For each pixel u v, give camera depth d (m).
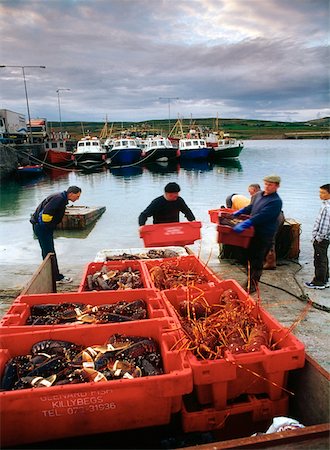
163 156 45.28
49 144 54.06
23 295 3.72
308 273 6.90
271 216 5.26
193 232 5.79
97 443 2.58
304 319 4.93
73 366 2.78
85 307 3.68
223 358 2.74
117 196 22.08
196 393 2.82
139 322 3.13
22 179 33.81
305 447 1.87
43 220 6.24
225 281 4.03
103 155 41.88
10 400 2.34
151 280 4.25
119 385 2.41
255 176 30.86
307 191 20.62
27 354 3.00
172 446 2.56
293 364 2.70
